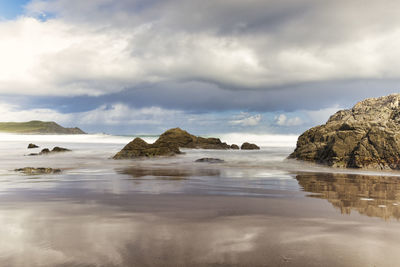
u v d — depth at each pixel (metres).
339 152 18.23
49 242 4.59
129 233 5.06
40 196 8.52
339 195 8.93
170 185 10.86
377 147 17.20
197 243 4.58
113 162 22.12
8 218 6.04
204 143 43.44
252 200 8.06
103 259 3.96
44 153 30.67
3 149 40.28
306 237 4.89
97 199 8.10
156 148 26.91
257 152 33.72
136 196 8.58
